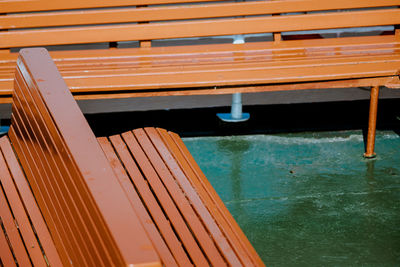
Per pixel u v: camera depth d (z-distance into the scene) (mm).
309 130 4223
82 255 1460
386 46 3867
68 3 3762
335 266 2549
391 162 3650
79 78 3217
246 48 3920
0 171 2525
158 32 3844
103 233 1110
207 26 3852
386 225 2893
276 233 2850
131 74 3256
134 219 1082
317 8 3879
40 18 3764
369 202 3143
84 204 1276
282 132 4188
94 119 4484
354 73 3301
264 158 3754
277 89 3332
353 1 3881
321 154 3799
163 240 2084
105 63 3605
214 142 4031
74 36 3799
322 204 3131
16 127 2324
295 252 2676
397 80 3352
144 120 4457
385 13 3914
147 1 3775
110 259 1080
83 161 1276
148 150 2695
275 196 3238
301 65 3340
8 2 3732
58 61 3691
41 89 1687
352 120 4391
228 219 2207
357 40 4047
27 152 2186
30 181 2209
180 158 2641
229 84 3246
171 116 4539
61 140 1424
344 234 2818
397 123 4316
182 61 3621
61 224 1744
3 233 2160
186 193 2357
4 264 2010
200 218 2191
